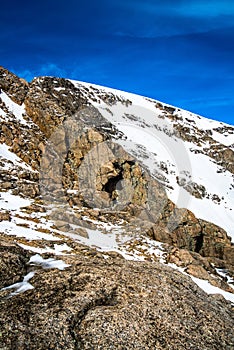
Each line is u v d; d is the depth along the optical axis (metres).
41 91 38.56
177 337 8.75
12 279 9.81
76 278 10.08
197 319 9.62
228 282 21.12
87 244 17.62
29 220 18.28
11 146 28.70
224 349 8.88
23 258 11.12
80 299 9.23
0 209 18.62
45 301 9.05
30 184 24.12
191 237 26.33
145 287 10.24
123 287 10.04
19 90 36.19
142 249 20.22
